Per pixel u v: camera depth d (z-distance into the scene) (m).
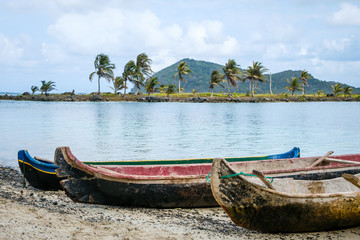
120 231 6.49
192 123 31.03
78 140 20.52
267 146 19.42
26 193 9.28
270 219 6.65
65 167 7.98
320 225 6.95
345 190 8.13
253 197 6.53
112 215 7.70
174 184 8.43
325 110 54.31
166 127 27.64
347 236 6.88
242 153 17.42
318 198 6.77
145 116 38.44
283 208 6.62
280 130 26.36
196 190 8.58
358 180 6.40
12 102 74.94
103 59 82.62
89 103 72.44
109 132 24.25
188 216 8.03
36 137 21.58
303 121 33.91
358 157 11.74
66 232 6.10
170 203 8.54
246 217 6.59
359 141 21.23
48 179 9.70
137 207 8.47
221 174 6.46
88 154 16.50
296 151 12.00
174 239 6.29
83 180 8.04
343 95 111.75
